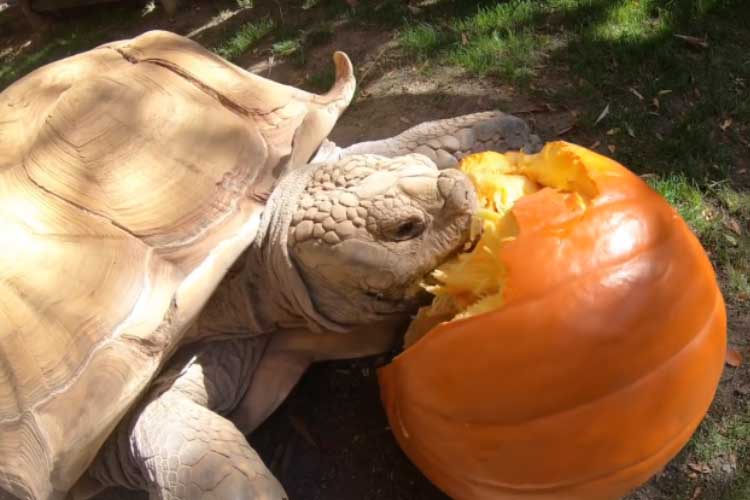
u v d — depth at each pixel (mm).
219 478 512
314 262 560
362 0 1336
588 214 477
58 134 600
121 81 635
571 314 459
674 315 469
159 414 558
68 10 2016
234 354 617
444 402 496
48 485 522
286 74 1209
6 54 2020
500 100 950
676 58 936
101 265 551
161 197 575
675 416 481
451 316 540
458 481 525
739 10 996
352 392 692
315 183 583
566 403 464
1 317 557
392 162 573
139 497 674
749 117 848
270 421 683
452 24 1146
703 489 583
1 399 557
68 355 538
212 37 1506
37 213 573
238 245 567
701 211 765
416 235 544
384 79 1075
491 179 545
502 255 471
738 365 647
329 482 634
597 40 996
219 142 610
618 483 490
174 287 549
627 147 841
